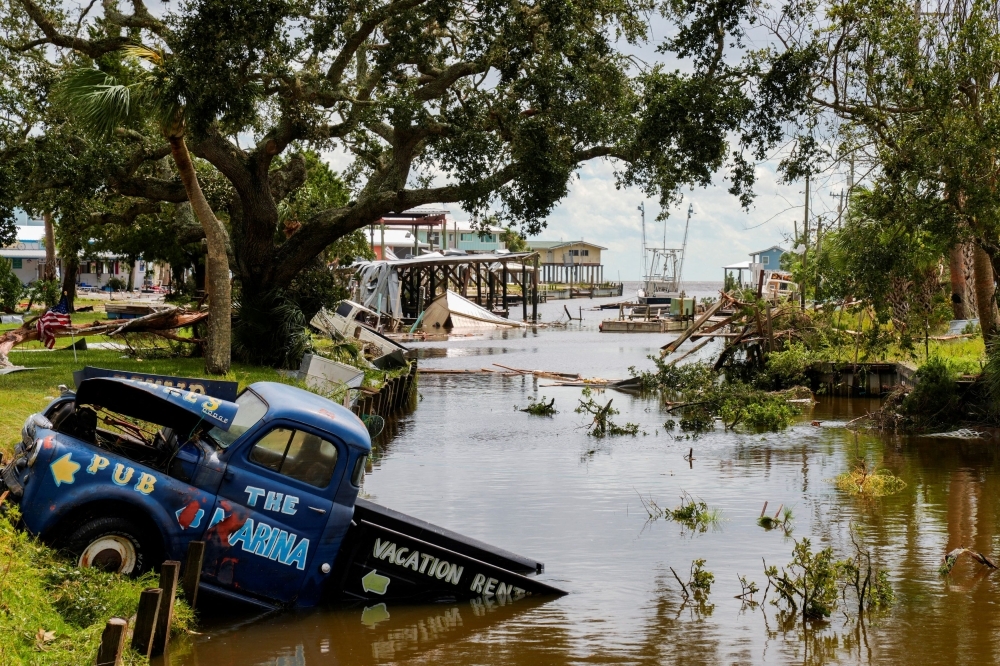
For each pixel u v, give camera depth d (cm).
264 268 3061
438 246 13462
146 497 953
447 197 2828
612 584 1247
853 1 2320
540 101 2642
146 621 830
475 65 2766
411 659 965
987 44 2295
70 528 928
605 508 1675
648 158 2661
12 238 2909
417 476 1952
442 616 1103
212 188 3328
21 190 2853
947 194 2359
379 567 1116
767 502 1739
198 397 990
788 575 1288
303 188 3947
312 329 3897
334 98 2739
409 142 2966
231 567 1006
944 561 1359
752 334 3769
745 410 2831
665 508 1681
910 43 2328
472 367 4541
